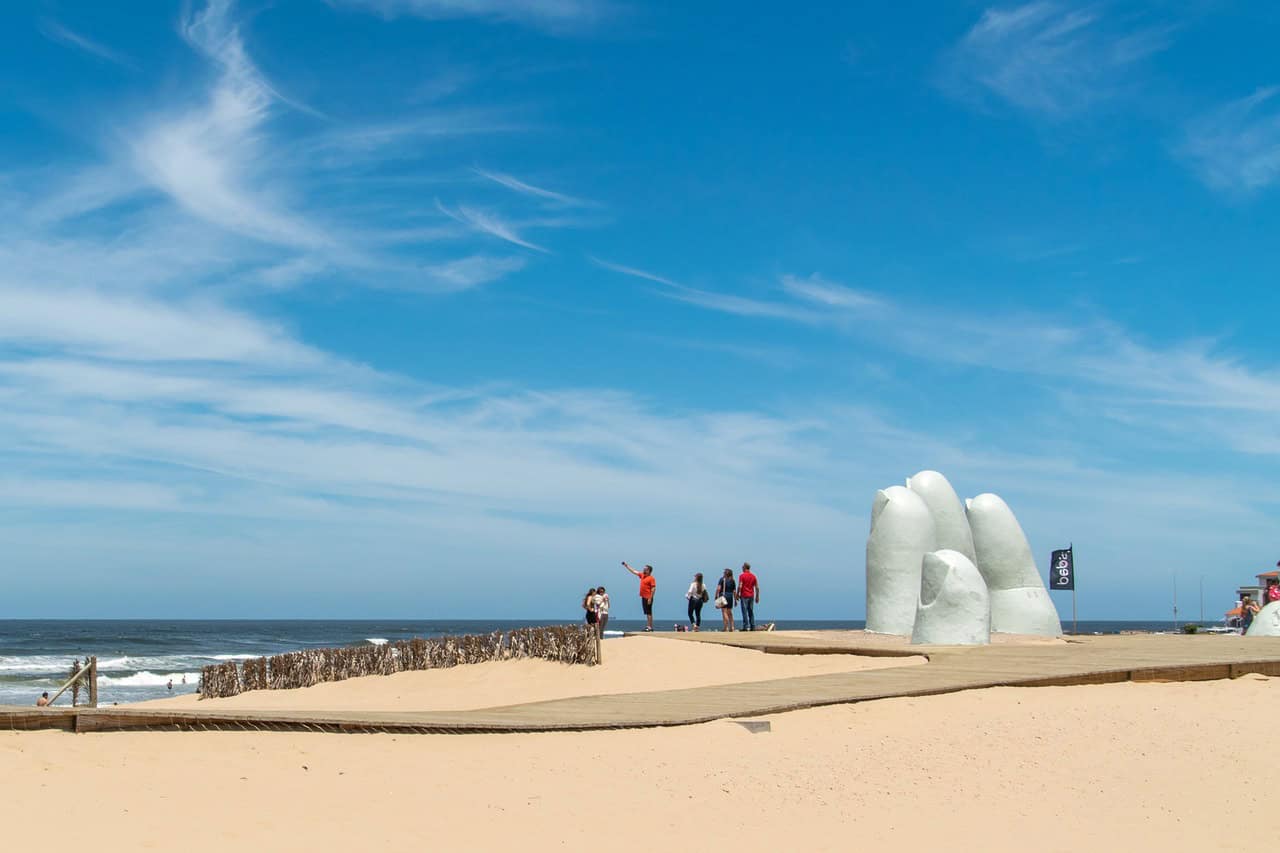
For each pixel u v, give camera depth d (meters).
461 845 7.00
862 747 9.77
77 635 94.69
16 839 6.67
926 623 19.08
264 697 18.83
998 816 7.95
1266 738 10.34
